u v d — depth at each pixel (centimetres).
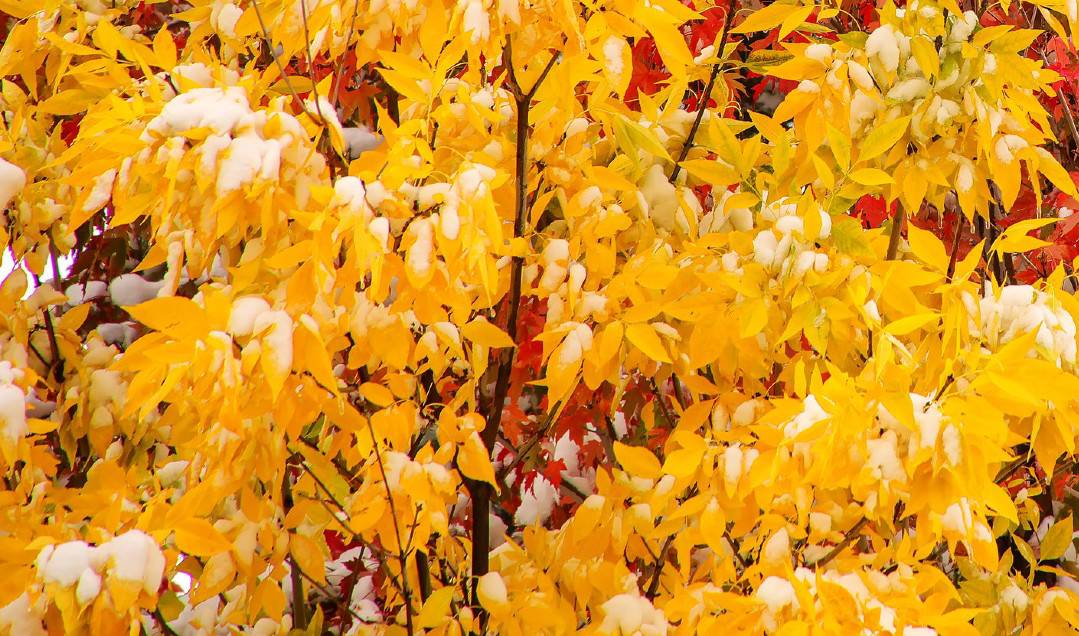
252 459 357
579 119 379
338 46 362
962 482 342
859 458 347
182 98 342
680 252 379
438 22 348
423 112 365
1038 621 382
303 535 376
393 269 344
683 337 381
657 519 393
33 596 340
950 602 390
